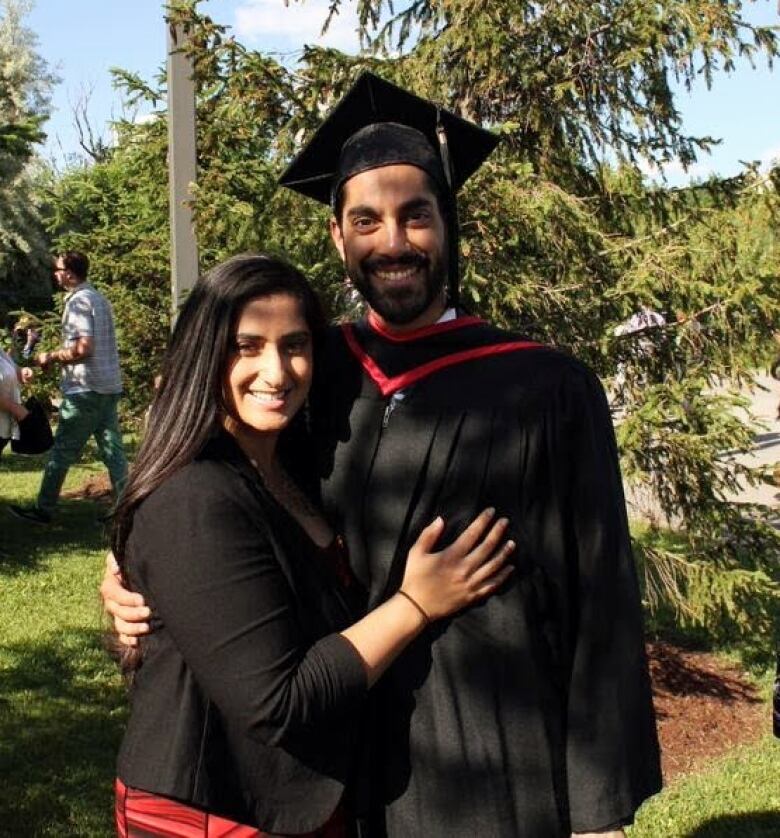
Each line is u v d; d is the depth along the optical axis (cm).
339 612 175
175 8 414
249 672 157
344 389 190
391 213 183
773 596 493
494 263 432
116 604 172
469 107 485
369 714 178
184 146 433
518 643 170
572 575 176
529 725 170
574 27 484
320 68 435
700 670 516
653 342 471
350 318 436
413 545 175
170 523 161
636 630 174
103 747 388
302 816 168
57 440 716
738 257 458
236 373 172
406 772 174
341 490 184
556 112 483
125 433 909
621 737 170
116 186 820
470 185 412
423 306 185
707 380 462
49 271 2116
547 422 174
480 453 175
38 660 475
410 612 166
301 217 432
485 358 183
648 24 463
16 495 865
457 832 170
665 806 371
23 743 388
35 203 2031
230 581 159
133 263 757
